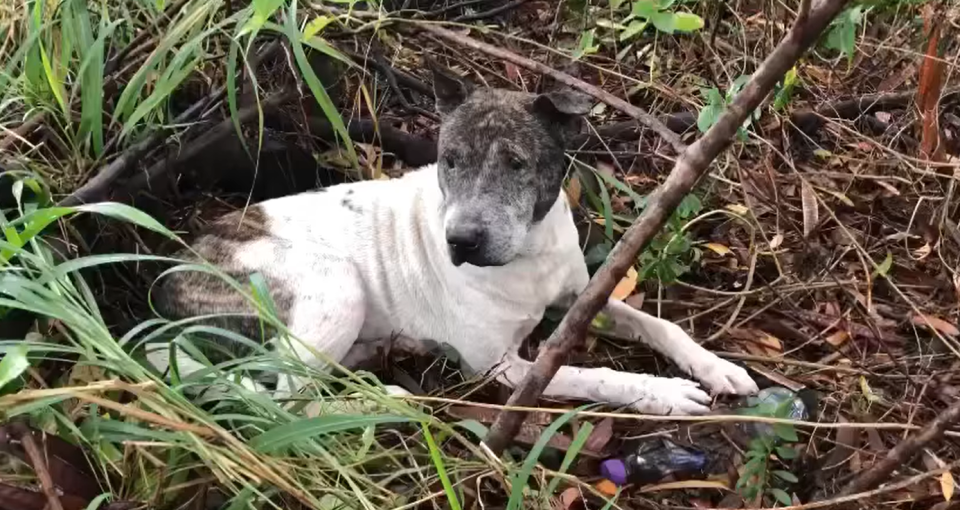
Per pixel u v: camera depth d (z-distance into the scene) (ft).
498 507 3.64
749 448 3.98
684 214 4.62
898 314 4.76
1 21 4.75
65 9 4.35
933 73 5.12
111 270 4.49
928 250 4.98
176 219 4.83
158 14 4.74
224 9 4.65
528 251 4.26
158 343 3.89
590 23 5.63
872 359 4.52
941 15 4.94
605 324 4.65
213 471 3.29
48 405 3.28
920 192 5.27
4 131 4.32
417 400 3.75
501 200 3.98
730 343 4.69
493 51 4.58
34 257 3.39
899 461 3.54
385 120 5.50
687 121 5.45
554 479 3.55
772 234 5.17
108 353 3.34
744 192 4.94
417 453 3.63
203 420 3.29
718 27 5.51
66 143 4.56
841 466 3.98
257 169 4.81
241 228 4.44
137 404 3.47
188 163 4.85
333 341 4.28
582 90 4.33
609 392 4.28
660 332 4.55
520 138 4.03
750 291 4.75
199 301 4.33
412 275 4.44
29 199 4.19
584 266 4.60
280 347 3.86
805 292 4.89
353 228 4.49
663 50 5.83
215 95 4.68
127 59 4.70
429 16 5.39
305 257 4.33
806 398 4.22
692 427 4.16
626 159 5.51
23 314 3.90
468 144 4.03
